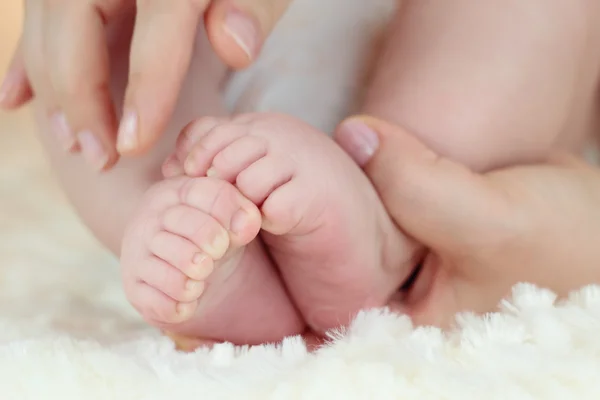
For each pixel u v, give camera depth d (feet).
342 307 1.31
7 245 1.54
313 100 1.52
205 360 1.19
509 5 1.37
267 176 1.18
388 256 1.32
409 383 1.09
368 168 1.31
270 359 1.18
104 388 1.14
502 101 1.35
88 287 1.48
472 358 1.13
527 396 1.08
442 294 1.34
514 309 1.19
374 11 1.52
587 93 1.49
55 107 1.29
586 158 1.62
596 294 1.20
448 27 1.38
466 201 1.28
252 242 1.26
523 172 1.34
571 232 1.32
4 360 1.18
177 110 1.35
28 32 1.28
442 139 1.35
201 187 1.17
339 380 1.10
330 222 1.23
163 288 1.18
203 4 1.17
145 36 1.17
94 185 1.35
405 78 1.38
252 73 1.52
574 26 1.38
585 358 1.11
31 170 1.73
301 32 1.52
